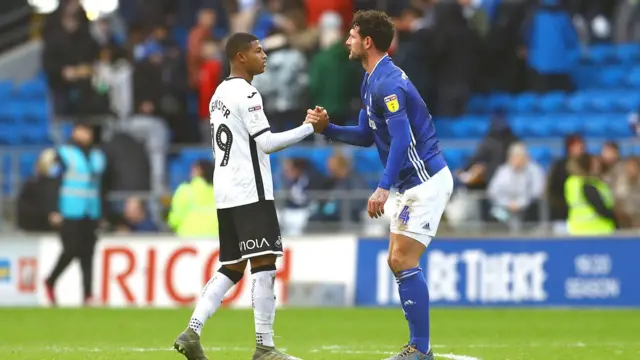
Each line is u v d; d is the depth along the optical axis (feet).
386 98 98.53
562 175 205.67
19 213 226.58
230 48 102.06
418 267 99.91
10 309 204.33
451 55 247.50
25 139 283.38
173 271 212.23
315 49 239.91
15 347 130.62
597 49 278.46
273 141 99.71
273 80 232.73
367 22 100.42
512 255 204.54
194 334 100.73
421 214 98.99
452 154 234.17
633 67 272.51
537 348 127.03
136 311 197.36
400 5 279.49
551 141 233.76
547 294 203.00
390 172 97.71
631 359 114.11
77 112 252.83
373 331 156.56
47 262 219.00
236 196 99.91
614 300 201.05
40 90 292.40
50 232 226.17
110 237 215.72
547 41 258.57
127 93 258.16
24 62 306.14
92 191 209.15
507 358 114.42
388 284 208.03
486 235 205.57
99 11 308.60
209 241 211.20
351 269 209.77
